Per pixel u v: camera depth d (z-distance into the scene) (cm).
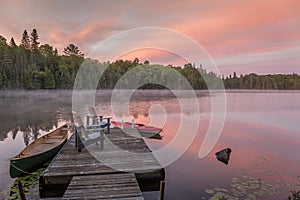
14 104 1772
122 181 307
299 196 277
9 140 697
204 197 316
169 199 310
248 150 577
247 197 316
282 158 507
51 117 1158
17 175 367
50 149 441
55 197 316
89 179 312
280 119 1109
